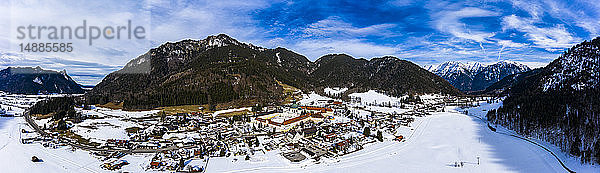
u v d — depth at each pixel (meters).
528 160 145.38
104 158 137.75
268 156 144.62
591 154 142.12
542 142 176.00
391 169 133.50
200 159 138.88
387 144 174.00
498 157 153.12
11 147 151.38
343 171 129.00
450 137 199.88
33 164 128.75
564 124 186.88
